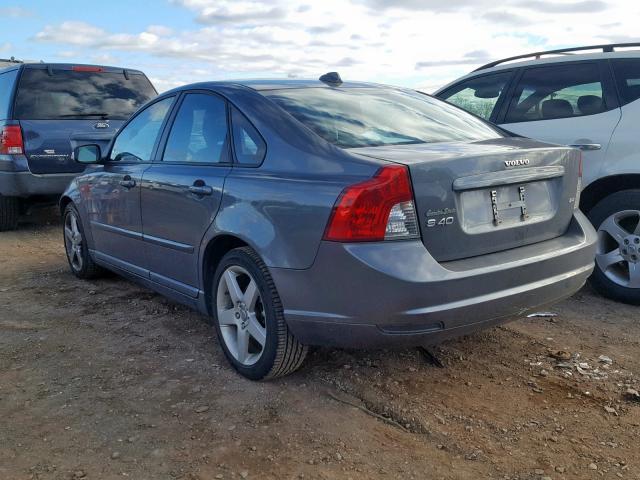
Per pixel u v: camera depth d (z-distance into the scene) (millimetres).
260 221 3328
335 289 3000
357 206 2896
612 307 4832
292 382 3592
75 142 8000
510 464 2820
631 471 2760
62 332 4477
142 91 8938
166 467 2824
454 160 3055
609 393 3453
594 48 5348
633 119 4828
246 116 3719
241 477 2750
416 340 2980
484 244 3176
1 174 7848
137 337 4355
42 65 8055
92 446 2992
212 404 3371
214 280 3814
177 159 4270
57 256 6922
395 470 2785
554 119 5293
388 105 4035
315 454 2908
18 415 3295
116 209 4891
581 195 5070
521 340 4184
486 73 5980
